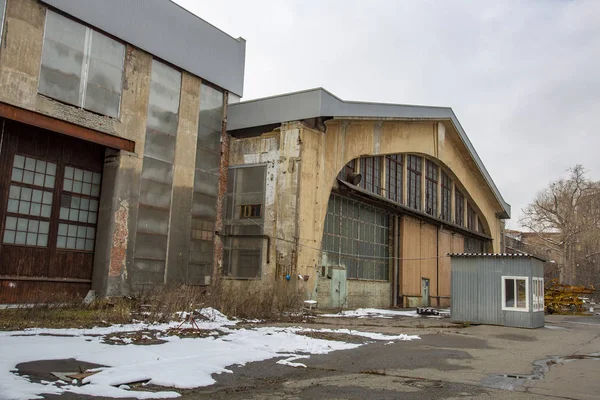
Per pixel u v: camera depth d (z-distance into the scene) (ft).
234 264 75.56
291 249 71.15
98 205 62.90
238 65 82.02
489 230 150.41
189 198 71.61
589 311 119.85
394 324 58.13
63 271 58.34
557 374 28.60
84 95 58.75
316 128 76.95
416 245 111.24
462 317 63.93
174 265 68.44
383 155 99.66
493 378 26.76
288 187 73.15
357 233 92.94
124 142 63.00
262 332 41.91
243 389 22.43
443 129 116.67
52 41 55.77
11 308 47.44
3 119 52.90
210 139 76.59
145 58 66.54
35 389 19.61
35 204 56.13
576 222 195.21
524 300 60.54
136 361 26.20
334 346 36.19
